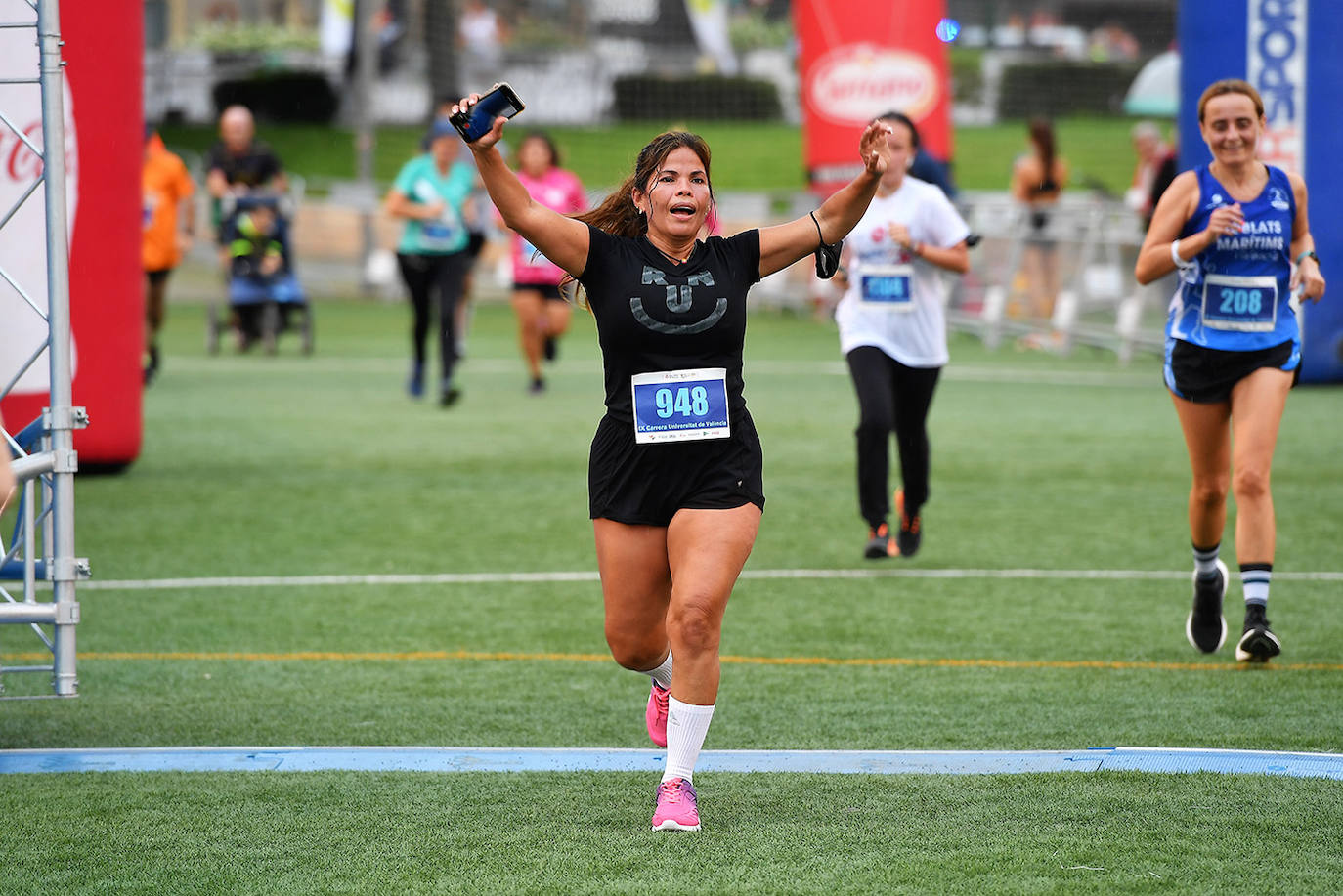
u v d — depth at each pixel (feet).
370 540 80.84
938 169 75.36
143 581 71.41
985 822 39.68
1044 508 89.40
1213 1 135.33
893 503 92.32
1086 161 323.78
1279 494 91.50
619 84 353.92
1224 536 81.97
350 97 345.10
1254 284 55.83
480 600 68.13
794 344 189.78
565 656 58.90
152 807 41.50
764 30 381.81
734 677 55.72
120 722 50.26
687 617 39.29
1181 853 37.14
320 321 216.33
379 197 254.06
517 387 150.51
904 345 72.95
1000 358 173.37
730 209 238.48
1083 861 36.70
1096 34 390.63
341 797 42.34
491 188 39.40
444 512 88.63
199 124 336.70
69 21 88.79
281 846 38.50
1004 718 50.19
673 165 40.32
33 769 44.96
